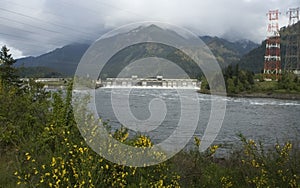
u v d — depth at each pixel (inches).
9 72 557.9
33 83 386.9
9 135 274.5
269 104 2139.5
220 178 246.5
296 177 224.8
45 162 213.5
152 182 209.5
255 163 250.7
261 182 230.8
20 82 477.1
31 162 217.2
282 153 245.6
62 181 199.3
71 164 199.3
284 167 239.9
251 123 1101.7
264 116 1366.9
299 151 253.4
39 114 317.7
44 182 205.6
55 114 253.0
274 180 233.6
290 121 1190.9
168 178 221.5
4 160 250.5
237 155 292.7
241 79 2854.3
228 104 2031.3
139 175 213.2
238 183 247.8
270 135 800.9
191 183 235.0
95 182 195.6
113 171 208.4
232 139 661.9
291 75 3351.4
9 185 210.7
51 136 233.8
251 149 264.8
